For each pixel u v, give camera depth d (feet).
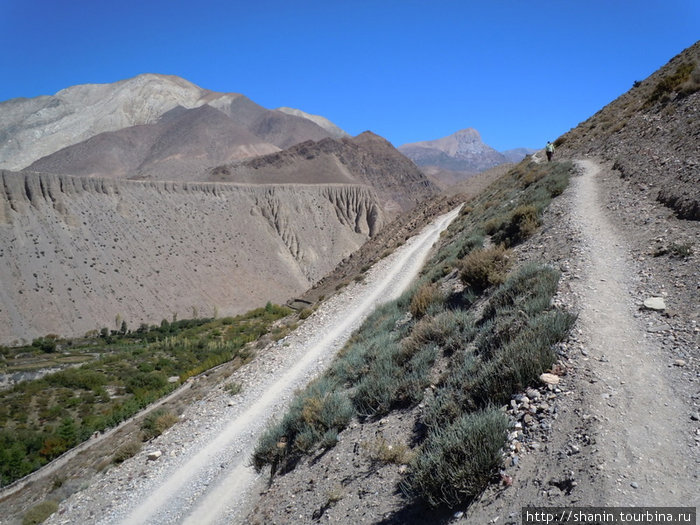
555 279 35.27
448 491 19.21
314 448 34.01
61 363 310.04
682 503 14.60
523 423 21.03
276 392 60.59
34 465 133.28
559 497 16.40
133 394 215.92
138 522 40.04
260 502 32.96
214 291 533.55
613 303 30.17
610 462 17.04
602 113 131.85
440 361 32.68
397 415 29.81
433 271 69.21
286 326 103.60
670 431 18.08
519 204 74.69
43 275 412.98
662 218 44.24
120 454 58.39
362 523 21.61
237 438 50.98
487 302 39.19
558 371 23.48
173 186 634.02
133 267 485.56
